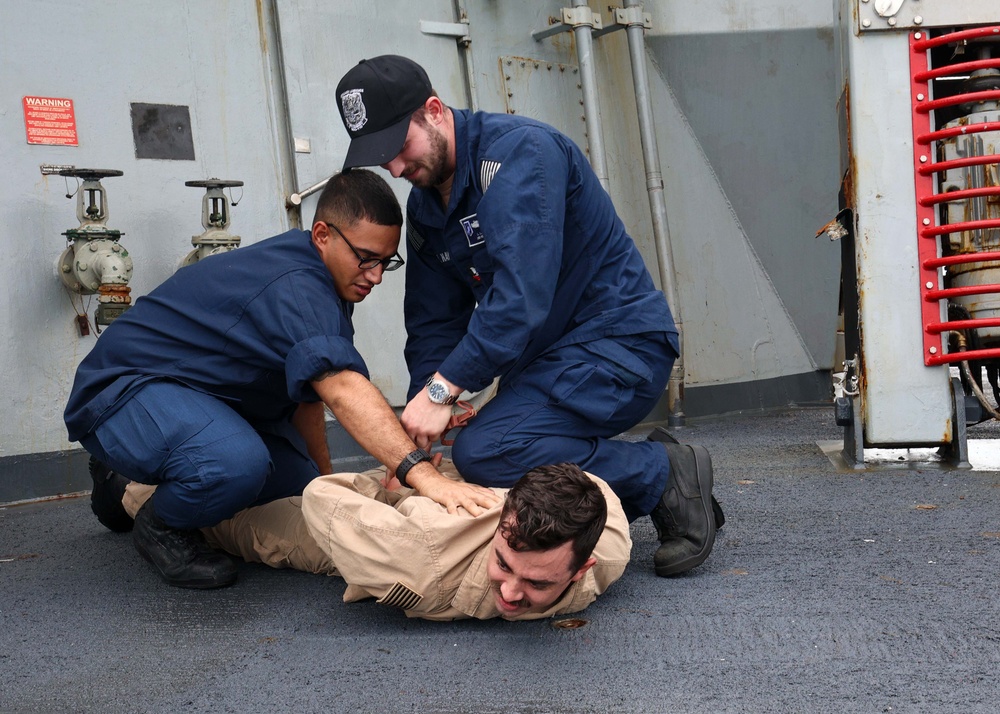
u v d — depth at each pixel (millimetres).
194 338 2182
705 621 1825
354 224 2115
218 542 2414
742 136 5648
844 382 3580
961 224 3223
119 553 2553
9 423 3418
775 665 1597
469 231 2139
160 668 1687
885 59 3322
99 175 3383
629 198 5363
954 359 3320
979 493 2932
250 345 2127
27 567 2434
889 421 3428
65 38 3561
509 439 2107
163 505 2111
